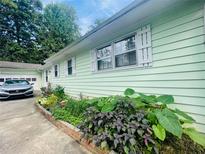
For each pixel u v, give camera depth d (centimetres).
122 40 516
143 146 265
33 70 1900
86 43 676
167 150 273
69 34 3350
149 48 416
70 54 927
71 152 325
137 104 325
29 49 2830
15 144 381
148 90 427
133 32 466
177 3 342
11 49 2591
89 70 725
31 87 1187
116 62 548
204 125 310
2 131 482
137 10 382
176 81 357
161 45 387
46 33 3069
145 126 268
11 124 552
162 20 384
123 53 512
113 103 337
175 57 357
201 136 284
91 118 336
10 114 703
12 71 1752
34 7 3023
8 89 1071
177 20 351
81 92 813
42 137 416
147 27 420
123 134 262
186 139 291
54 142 379
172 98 340
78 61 841
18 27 2905
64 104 639
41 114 674
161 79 390
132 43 478
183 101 345
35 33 3006
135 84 468
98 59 655
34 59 2800
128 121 284
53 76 1324
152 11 388
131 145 254
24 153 333
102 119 312
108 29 514
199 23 312
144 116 291
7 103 980
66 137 407
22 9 2870
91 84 713
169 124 268
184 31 338
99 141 289
